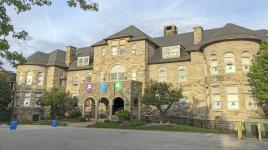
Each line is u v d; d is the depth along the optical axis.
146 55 40.69
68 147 14.49
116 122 32.81
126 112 33.47
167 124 29.86
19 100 47.56
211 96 32.62
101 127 30.39
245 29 33.72
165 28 48.59
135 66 40.56
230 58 32.03
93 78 43.72
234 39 31.97
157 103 31.80
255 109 29.81
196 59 37.03
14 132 23.84
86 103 42.62
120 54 42.25
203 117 34.81
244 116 29.94
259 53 29.20
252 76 27.12
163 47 41.00
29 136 20.19
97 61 44.03
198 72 36.47
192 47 38.19
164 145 15.57
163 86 32.25
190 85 37.25
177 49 39.81
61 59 50.47
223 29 34.38
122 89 36.09
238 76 31.00
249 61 31.27
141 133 23.05
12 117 47.59
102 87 37.47
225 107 31.05
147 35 44.69
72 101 41.53
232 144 16.64
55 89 41.97
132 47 41.50
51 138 18.78
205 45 34.31
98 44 44.22
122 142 16.81
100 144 15.84
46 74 48.56
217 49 32.81
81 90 39.34
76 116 39.25
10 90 48.41
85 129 27.55
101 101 40.12
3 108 48.34
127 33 43.50
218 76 32.16
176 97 32.12
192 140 18.17
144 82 39.22
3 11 9.02
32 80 47.72
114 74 42.12
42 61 48.97
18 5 8.97
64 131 24.73
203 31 41.81
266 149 14.80
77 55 51.69
